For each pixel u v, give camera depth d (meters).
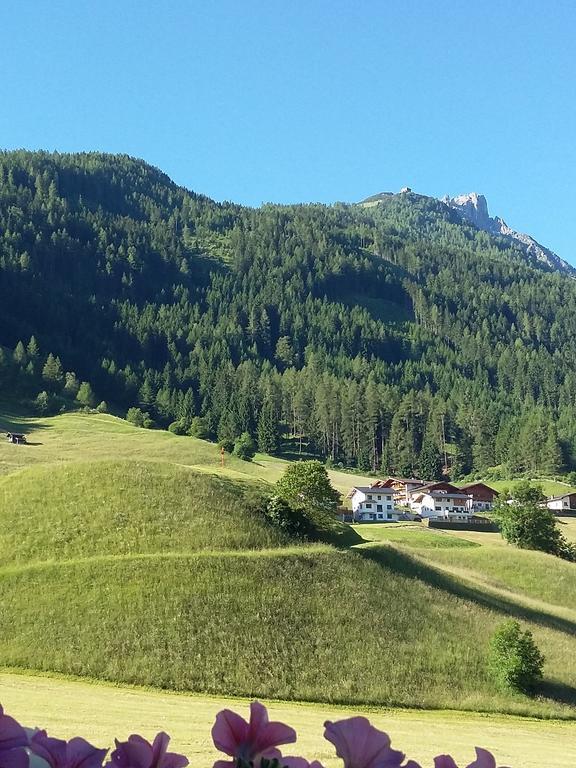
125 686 38.94
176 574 50.59
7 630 43.94
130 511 59.50
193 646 43.47
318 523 62.84
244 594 49.53
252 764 2.87
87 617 45.38
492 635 51.75
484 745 30.23
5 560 52.88
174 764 2.90
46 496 62.22
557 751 30.83
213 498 62.75
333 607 50.38
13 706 29.03
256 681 41.22
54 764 2.70
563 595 72.81
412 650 47.34
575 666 50.03
